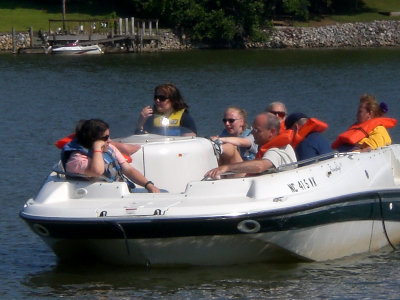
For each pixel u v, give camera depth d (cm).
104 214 1470
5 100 5003
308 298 1450
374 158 1719
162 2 10312
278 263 1593
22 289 1524
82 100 5031
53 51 9319
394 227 1758
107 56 9150
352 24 10444
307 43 10306
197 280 1524
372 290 1487
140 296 1466
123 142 1703
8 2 11081
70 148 1588
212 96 5253
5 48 9631
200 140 1683
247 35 10281
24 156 2945
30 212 1534
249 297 1454
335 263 1636
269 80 6353
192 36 10156
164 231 1462
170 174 1634
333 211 1562
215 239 1491
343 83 6028
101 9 10988
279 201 1494
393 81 6138
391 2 11900
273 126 1617
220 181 1520
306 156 1653
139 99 5109
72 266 1628
